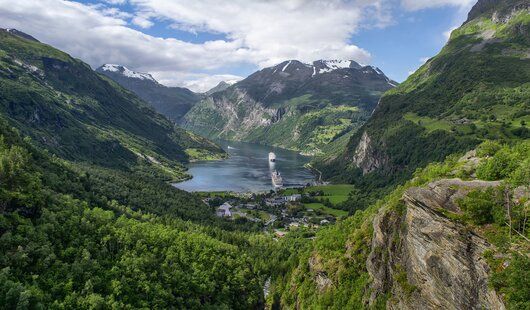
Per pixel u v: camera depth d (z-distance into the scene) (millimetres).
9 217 102875
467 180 66562
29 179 120625
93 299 94188
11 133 170625
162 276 120250
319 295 107062
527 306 42969
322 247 125125
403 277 68000
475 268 52969
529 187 54156
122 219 139500
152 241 133250
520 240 49875
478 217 55812
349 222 127438
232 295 140250
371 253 86625
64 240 109438
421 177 86812
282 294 143250
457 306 54812
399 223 75500
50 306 87750
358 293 87625
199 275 133000
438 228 60500
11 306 81188
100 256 110625
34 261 96500
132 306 102375
